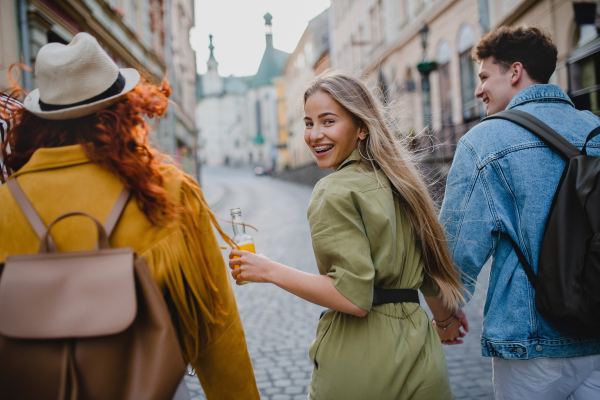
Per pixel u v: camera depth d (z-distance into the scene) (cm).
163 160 118
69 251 98
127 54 1335
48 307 91
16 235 102
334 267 125
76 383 89
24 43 753
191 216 111
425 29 1186
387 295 133
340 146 142
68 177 104
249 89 7262
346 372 129
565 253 127
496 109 166
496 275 147
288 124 5169
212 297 114
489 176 146
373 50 2250
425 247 141
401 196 140
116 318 90
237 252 131
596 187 126
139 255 102
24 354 90
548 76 161
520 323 139
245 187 3225
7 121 115
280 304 488
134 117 109
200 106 8306
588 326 123
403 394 128
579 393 141
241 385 125
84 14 1007
